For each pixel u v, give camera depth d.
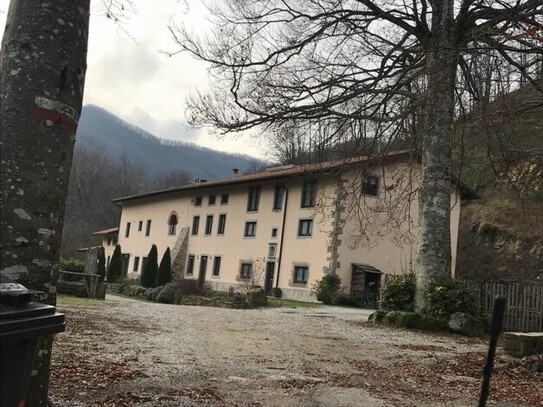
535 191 34.44
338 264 29.34
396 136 13.66
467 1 11.67
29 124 3.27
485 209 39.97
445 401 6.21
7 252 3.14
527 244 35.19
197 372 6.82
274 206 35.31
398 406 5.79
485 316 15.34
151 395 5.47
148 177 92.94
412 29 14.57
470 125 10.23
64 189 3.45
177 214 46.97
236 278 37.28
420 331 14.13
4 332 2.07
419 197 16.00
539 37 8.20
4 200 3.16
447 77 10.00
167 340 9.38
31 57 3.33
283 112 12.95
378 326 14.75
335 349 9.95
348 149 14.34
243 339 10.37
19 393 2.22
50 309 2.36
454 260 34.69
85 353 7.39
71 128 3.48
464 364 8.91
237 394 5.85
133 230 54.72
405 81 13.05
